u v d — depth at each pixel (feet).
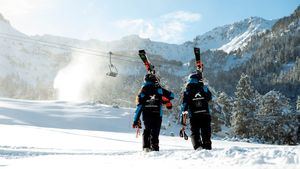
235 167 13.76
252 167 13.42
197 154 18.24
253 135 218.18
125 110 251.60
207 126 26.18
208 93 26.63
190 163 15.70
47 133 64.59
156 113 26.45
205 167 14.28
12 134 59.41
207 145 25.90
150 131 26.48
